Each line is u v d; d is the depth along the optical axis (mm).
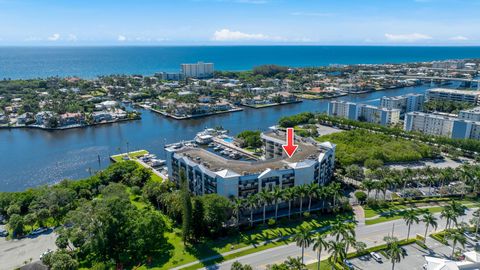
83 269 120812
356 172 197625
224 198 142000
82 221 133250
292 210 163375
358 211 162375
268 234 142000
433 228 146250
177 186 188500
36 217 144375
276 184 165375
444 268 110125
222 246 133375
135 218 135000
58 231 134625
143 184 192125
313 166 172250
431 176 181375
